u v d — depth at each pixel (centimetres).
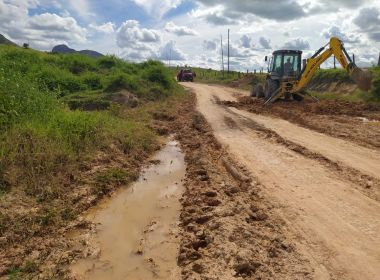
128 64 2759
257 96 2578
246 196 726
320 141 1130
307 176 816
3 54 1959
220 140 1200
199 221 637
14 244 563
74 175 802
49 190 715
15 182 712
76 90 1845
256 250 520
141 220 673
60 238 597
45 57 2291
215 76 6744
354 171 827
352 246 519
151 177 912
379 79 2088
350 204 658
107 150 990
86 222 656
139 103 1836
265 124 1470
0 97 919
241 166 905
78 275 505
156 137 1290
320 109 1767
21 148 809
